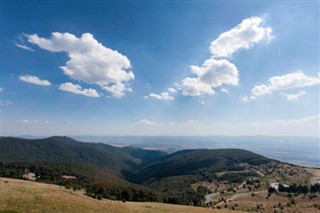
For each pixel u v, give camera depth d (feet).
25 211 137.08
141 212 189.37
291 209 525.75
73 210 153.38
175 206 256.73
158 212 198.49
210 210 242.78
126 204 220.84
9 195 165.68
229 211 246.68
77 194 225.35
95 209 167.22
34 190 197.67
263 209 532.32
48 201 161.68
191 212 215.92
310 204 563.07
